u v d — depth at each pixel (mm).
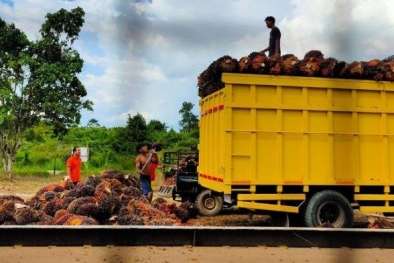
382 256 7344
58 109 24078
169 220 9242
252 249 7590
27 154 30719
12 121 24312
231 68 9266
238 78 9219
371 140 9688
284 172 9344
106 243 7629
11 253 7016
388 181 9719
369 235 7984
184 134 34031
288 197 9375
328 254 7395
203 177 11266
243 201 9266
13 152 24625
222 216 12570
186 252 7270
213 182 10219
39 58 24328
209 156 10656
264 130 9305
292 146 9391
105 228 7629
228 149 9211
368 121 9672
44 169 30141
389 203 9922
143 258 6816
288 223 9664
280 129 9328
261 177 9289
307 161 9406
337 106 9516
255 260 6859
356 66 9500
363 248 7926
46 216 9203
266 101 9305
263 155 9305
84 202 9547
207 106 10984
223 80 9195
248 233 7840
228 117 9203
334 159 9523
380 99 9695
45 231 7551
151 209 9625
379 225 9820
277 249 7637
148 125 34906
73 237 7582
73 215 8992
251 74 9258
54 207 9805
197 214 12477
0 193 18188
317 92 9469
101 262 6547
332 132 9508
